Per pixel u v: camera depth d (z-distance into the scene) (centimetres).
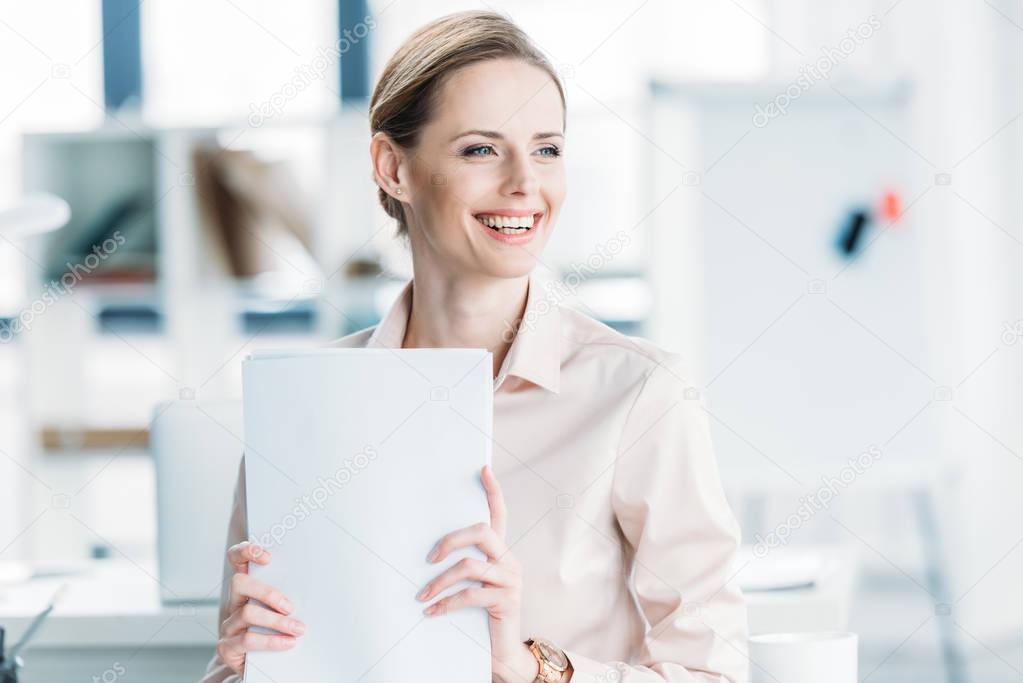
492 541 146
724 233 474
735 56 559
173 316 489
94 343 504
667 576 165
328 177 500
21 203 344
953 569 458
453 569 146
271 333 514
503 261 165
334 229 503
